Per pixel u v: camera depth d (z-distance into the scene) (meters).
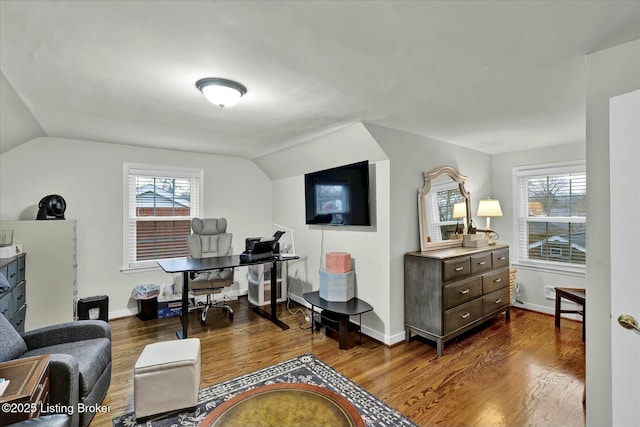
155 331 3.49
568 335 3.39
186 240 4.43
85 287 3.72
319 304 3.29
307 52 1.64
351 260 3.61
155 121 2.89
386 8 1.28
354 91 2.17
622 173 1.38
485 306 3.49
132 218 4.04
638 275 1.33
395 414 2.06
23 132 2.99
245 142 3.74
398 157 3.27
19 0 1.21
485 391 2.33
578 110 2.58
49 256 3.16
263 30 1.44
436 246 3.55
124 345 3.13
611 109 1.42
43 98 2.29
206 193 4.54
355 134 3.10
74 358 1.80
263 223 5.12
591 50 1.62
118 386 2.38
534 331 3.51
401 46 1.59
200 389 2.34
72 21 1.36
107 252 3.86
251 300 4.52
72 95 2.23
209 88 1.99
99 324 2.28
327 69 1.84
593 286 1.61
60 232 3.21
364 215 3.30
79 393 1.80
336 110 2.56
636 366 1.34
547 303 4.09
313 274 4.25
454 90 2.16
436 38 1.51
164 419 2.01
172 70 1.85
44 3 1.23
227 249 4.13
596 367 1.60
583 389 2.36
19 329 2.82
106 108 2.52
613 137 1.41
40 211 3.23
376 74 1.91
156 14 1.31
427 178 3.51
